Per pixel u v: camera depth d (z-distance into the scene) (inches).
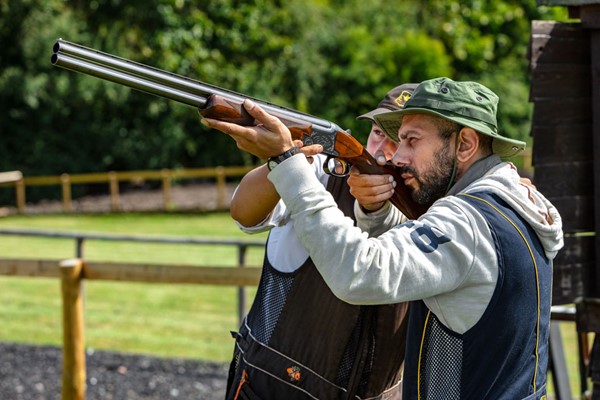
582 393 225.8
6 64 1259.8
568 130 185.3
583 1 179.0
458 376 111.6
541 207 118.8
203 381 349.1
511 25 1488.7
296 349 135.3
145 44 1309.1
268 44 1347.2
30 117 1285.7
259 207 130.3
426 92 115.7
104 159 1298.0
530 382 115.0
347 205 137.8
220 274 298.7
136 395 331.9
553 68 184.5
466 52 1412.4
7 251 708.7
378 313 135.9
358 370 136.2
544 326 116.4
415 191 119.4
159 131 1320.1
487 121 115.2
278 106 122.2
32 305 483.5
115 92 1270.9
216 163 1355.8
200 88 114.2
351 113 1330.0
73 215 1108.5
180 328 435.5
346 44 1350.9
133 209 1144.2
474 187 114.7
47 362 372.8
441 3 1475.1
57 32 1242.6
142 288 532.7
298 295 134.3
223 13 1348.4
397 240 108.7
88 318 454.9
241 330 142.6
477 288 110.0
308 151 120.1
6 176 1109.1
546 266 116.1
